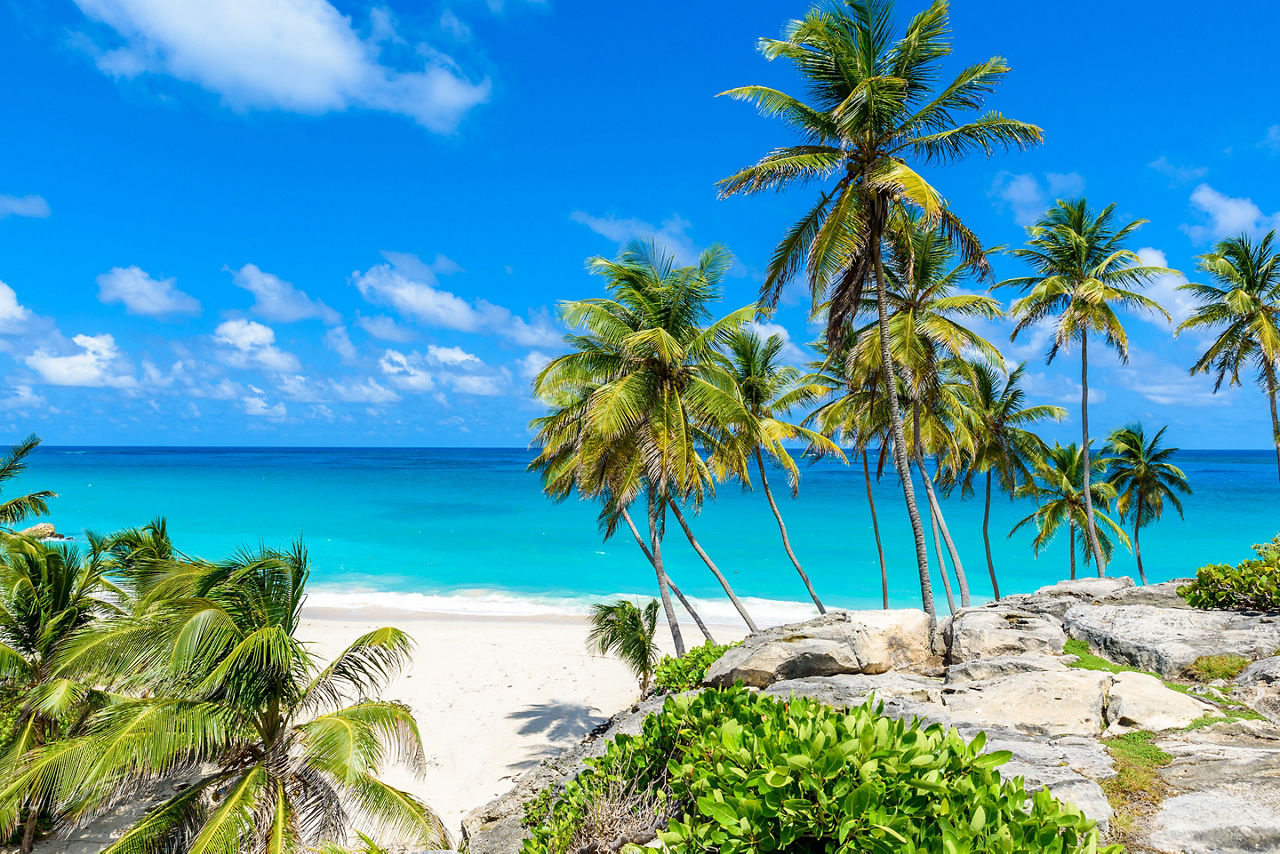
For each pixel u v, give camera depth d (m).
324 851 9.84
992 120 14.11
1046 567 45.78
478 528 59.94
